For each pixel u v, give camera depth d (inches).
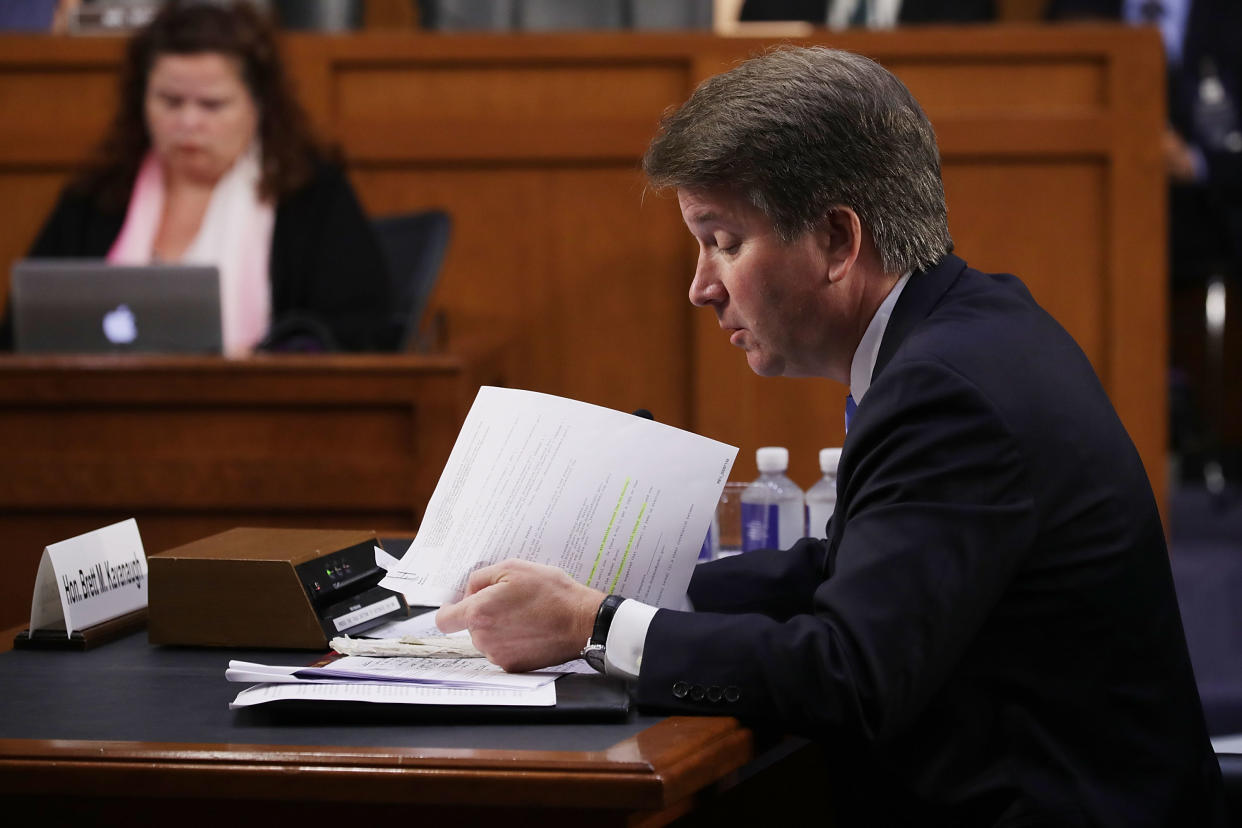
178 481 187.8
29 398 187.0
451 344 239.1
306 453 187.6
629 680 84.3
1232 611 245.3
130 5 284.0
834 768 89.1
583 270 259.4
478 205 260.7
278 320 240.8
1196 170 317.7
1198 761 86.1
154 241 245.6
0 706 84.2
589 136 257.1
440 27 276.5
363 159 260.8
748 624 81.4
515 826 73.1
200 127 240.4
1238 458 331.9
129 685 89.0
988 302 90.3
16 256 266.1
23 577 189.9
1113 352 247.4
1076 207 247.6
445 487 92.9
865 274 90.7
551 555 89.3
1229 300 350.9
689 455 90.2
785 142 87.4
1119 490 85.4
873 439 84.4
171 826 75.3
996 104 247.6
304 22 281.3
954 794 82.6
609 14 272.2
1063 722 83.5
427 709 79.4
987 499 80.9
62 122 264.1
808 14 308.8
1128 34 243.8
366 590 102.8
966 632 79.7
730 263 91.0
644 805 70.8
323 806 74.2
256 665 84.4
